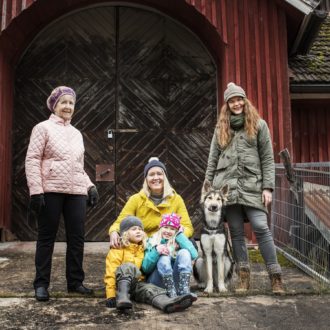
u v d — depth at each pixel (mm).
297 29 7625
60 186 4043
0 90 7066
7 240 7305
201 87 8039
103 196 7695
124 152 7797
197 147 7902
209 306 3900
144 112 7902
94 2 7957
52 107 4254
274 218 6559
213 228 4289
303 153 8312
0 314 3688
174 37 8102
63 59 7918
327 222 4707
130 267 3863
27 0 7027
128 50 8016
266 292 4273
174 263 4070
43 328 3391
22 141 7711
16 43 7566
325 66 8188
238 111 4422
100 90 7891
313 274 4930
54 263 5723
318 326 3459
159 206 4430
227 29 7297
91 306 3895
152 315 3672
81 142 4309
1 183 7090
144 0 7945
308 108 8430
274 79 7289
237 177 4344
